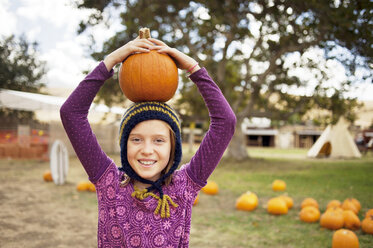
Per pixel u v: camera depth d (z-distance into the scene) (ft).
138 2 38.19
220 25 37.52
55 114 53.26
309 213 16.63
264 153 82.48
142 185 5.05
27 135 53.16
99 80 4.98
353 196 22.20
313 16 29.78
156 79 4.97
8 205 19.67
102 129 66.18
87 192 24.02
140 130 4.77
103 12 35.45
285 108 53.21
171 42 42.14
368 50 25.54
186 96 54.13
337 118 43.88
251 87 50.85
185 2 37.32
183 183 5.06
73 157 56.24
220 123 5.06
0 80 66.74
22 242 13.50
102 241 4.89
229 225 16.01
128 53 5.08
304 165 45.57
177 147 4.99
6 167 39.17
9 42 67.77
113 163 5.22
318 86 36.11
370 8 23.57
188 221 5.05
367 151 72.18
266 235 14.40
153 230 4.72
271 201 18.47
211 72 46.73
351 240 12.26
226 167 42.73
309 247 12.80
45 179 29.01
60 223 16.33
